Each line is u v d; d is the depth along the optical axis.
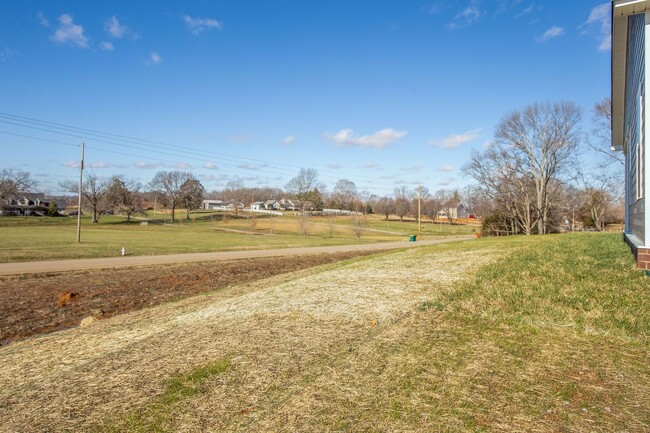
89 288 13.45
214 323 5.83
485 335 4.32
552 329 4.36
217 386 3.55
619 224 55.47
